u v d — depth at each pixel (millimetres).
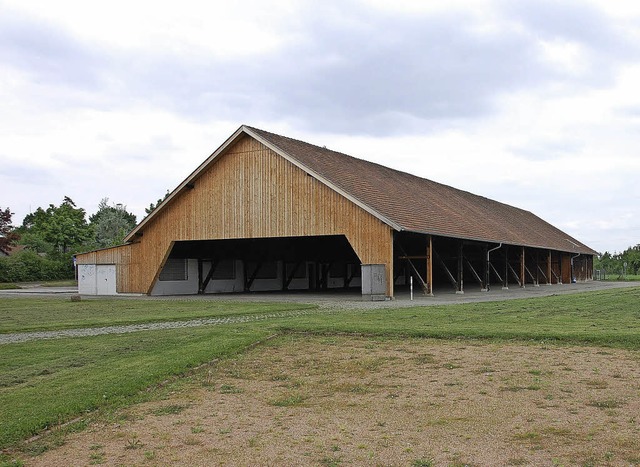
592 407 8008
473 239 31406
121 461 6652
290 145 31359
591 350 11844
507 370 10258
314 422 7824
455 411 8055
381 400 8742
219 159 31609
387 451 6676
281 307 22594
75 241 72188
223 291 37406
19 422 7859
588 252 57219
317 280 42062
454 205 39812
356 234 27219
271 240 34625
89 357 12086
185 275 35688
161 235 33594
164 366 10992
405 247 35562
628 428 7145
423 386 9438
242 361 11859
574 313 18062
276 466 6367
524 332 13516
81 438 7430
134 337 14594
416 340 13594
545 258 49406
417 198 34438
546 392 8789
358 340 13852
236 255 37719
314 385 9805
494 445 6746
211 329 15719
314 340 14031
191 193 32562
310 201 28656
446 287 38688
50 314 21453
